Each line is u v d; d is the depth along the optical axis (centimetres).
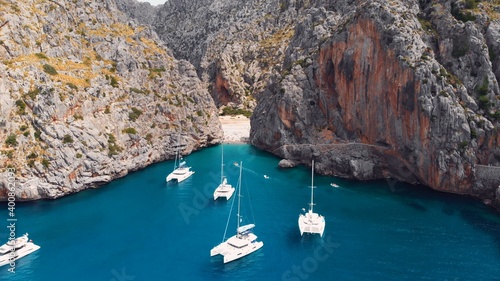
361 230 5738
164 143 9525
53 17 8706
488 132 6875
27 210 6288
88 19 9712
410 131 7431
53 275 4562
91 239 5403
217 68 17600
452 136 6938
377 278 4591
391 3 8181
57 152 6906
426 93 7131
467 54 7438
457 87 7238
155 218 6138
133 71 9569
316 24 11156
